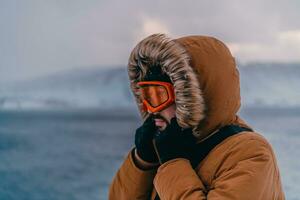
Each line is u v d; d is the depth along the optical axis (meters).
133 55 1.42
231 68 1.41
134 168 1.50
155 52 1.35
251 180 1.28
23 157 41.22
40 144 53.38
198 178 1.33
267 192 1.31
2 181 27.16
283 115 102.06
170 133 1.36
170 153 1.36
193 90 1.31
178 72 1.31
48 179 26.97
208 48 1.38
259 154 1.34
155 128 1.45
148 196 1.54
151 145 1.46
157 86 1.36
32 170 31.12
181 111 1.32
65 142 56.09
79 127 87.75
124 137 62.66
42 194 23.28
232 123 1.45
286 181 15.54
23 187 25.14
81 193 22.12
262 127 52.19
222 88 1.38
